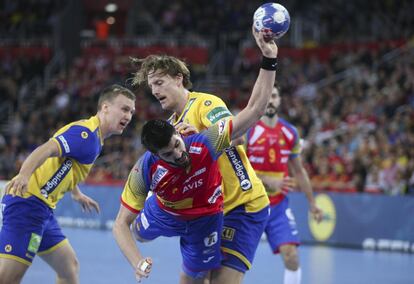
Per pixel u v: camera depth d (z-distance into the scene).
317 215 21.81
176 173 13.10
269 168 21.16
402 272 27.50
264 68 12.34
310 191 21.73
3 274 15.41
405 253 34.03
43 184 15.58
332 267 28.34
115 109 15.97
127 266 27.69
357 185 38.09
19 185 14.11
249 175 15.58
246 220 15.43
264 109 12.55
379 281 25.14
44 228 15.93
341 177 38.84
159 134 12.24
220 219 14.39
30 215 15.52
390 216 35.31
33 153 14.56
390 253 33.94
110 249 33.59
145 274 12.73
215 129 12.95
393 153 38.66
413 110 45.34
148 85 15.16
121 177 47.00
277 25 12.05
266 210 15.76
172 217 14.29
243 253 15.29
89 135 15.47
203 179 13.36
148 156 13.27
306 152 42.03
